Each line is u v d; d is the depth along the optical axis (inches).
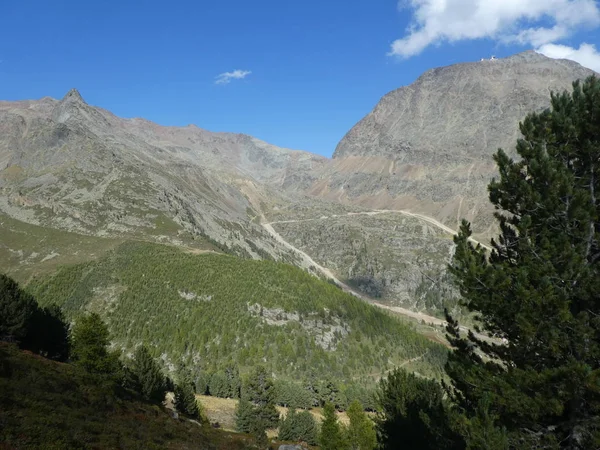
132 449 1125.1
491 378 722.8
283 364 5797.2
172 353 5590.6
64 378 1493.6
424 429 1045.8
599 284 649.0
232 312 6382.9
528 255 748.0
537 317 677.3
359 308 7549.2
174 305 6417.3
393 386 1318.9
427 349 7214.6
